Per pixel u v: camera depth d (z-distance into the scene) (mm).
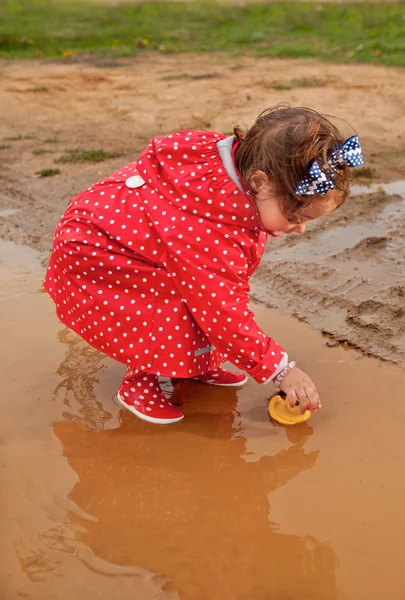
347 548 1736
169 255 2000
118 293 2094
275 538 1778
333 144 1868
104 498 1935
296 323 2826
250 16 13227
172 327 2082
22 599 1597
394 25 11211
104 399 2406
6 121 6500
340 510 1866
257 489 1963
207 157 1981
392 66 8555
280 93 7137
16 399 2391
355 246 3471
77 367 2586
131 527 1824
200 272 1963
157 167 2066
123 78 8562
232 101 6891
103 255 2055
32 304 3045
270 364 2037
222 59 9711
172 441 2188
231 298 1978
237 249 1979
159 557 1723
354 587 1621
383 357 2572
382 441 2145
